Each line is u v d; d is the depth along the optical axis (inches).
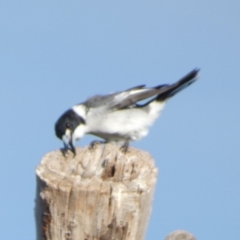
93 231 363.3
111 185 363.9
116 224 362.3
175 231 349.7
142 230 374.0
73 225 362.3
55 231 365.7
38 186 375.2
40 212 371.2
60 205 362.0
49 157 424.5
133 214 362.9
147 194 366.6
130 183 370.9
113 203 360.2
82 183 365.7
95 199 359.6
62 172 389.1
